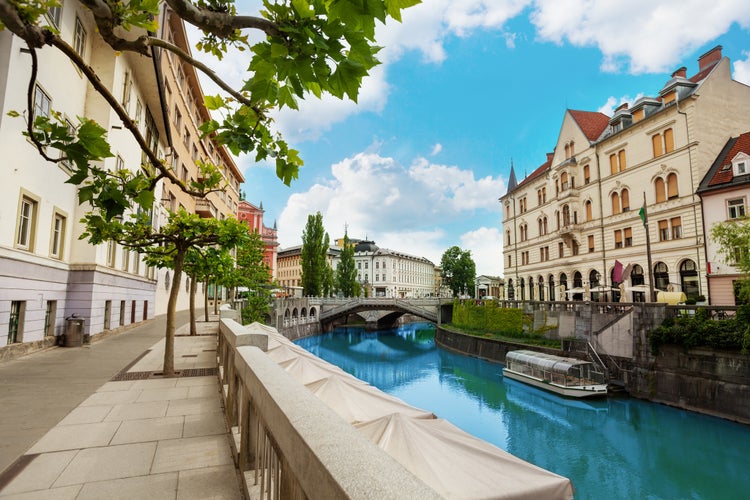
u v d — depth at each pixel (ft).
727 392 53.42
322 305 193.88
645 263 98.94
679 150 91.76
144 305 73.92
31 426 18.02
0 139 31.04
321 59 5.68
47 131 8.32
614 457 48.78
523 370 84.33
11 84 32.07
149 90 61.16
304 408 6.37
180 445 15.92
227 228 28.99
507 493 14.74
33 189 36.55
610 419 59.41
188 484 12.62
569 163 126.11
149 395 23.53
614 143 111.14
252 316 105.29
